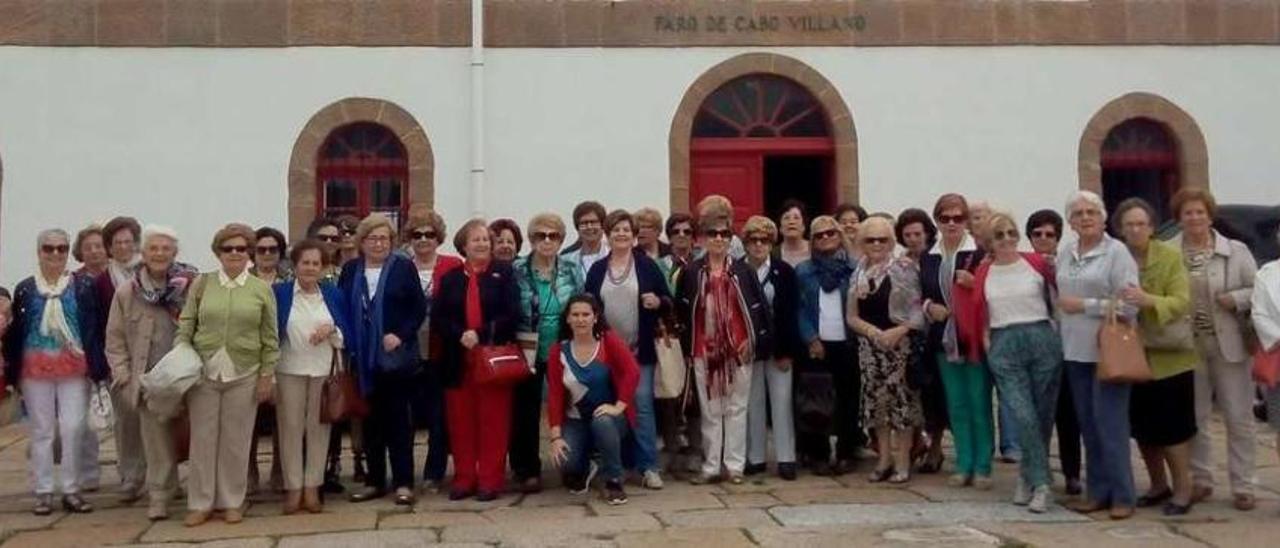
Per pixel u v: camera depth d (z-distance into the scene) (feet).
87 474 27.66
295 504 24.63
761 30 41.73
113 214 39.96
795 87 42.32
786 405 27.61
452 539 22.09
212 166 40.27
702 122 42.19
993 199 42.01
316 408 24.67
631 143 41.29
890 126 41.88
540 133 41.04
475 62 40.55
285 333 24.49
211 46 40.37
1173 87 42.60
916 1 42.11
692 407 27.66
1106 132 42.37
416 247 27.48
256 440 27.32
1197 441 24.61
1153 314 23.20
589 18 41.24
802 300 27.71
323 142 40.73
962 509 24.11
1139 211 23.50
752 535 21.93
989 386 26.14
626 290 26.58
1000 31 42.19
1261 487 26.02
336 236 29.73
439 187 40.78
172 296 24.75
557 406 25.68
